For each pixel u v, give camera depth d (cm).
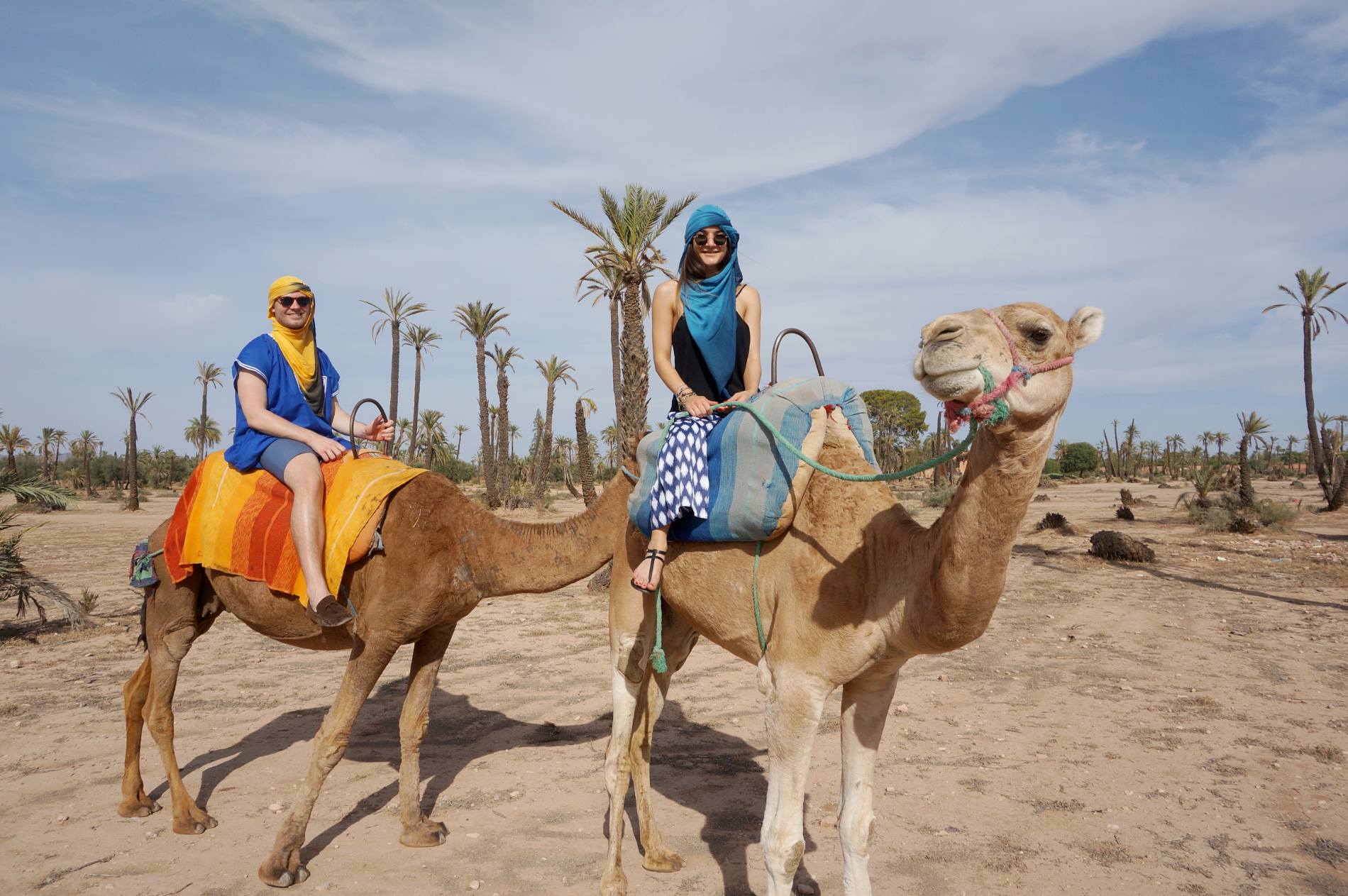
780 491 317
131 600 1312
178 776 466
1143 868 414
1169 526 2611
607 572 1486
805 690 311
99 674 832
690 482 344
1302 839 444
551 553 427
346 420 528
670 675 435
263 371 457
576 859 430
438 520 428
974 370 228
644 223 1750
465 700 750
